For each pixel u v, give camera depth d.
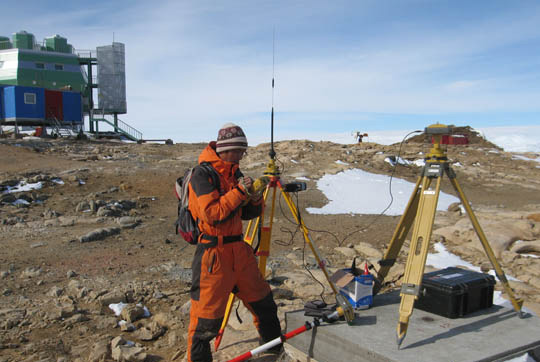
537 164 27.64
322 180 16.38
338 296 3.56
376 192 14.92
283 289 5.80
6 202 10.89
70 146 24.70
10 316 4.85
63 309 5.07
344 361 3.28
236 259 3.25
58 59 45.84
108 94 46.75
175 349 4.32
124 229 9.22
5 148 19.95
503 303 4.82
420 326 3.50
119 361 3.98
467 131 37.38
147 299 5.59
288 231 9.51
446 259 7.41
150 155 22.88
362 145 28.27
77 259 7.07
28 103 32.50
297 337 3.68
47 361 3.99
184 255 7.57
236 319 4.69
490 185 19.91
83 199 11.75
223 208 3.03
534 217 10.63
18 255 7.13
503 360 3.07
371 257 7.73
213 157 3.28
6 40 47.72
